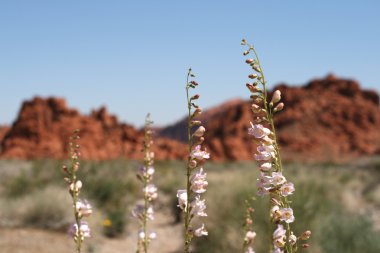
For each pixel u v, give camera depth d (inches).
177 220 529.0
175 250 422.6
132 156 2333.9
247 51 99.8
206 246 350.9
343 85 3777.1
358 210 580.7
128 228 469.4
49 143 2191.2
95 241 415.5
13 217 438.9
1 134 2881.4
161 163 1331.2
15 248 356.2
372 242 366.3
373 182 834.2
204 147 109.3
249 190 382.9
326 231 366.6
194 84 107.0
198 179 110.0
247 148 2815.0
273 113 99.7
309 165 1507.1
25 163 1094.4
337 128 3312.0
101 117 2513.5
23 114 2290.8
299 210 358.3
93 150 2223.2
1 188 640.4
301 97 3622.0
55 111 2342.5
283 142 3169.3
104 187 570.9
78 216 120.3
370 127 3361.2
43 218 438.6
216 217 362.9
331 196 541.0
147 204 154.1
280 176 96.8
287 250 101.7
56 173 656.4
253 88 99.7
